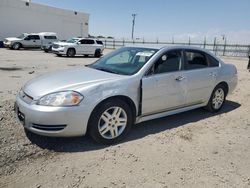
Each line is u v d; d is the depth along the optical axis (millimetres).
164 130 4809
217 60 5879
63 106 3639
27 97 3898
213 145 4262
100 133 3992
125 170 3383
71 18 42250
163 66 4711
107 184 3076
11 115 5008
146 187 3047
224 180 3260
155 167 3486
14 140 4023
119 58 5035
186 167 3521
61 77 4293
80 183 3074
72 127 3721
